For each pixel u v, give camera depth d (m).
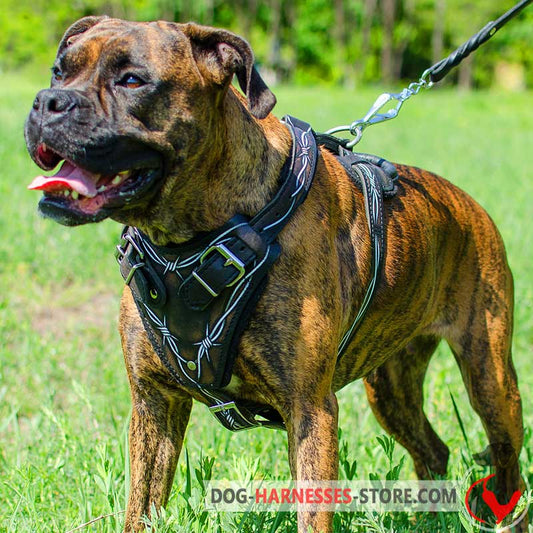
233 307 1.32
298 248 1.35
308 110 8.09
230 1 20.31
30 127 1.27
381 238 1.47
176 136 1.29
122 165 1.27
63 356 2.11
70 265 2.72
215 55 1.32
